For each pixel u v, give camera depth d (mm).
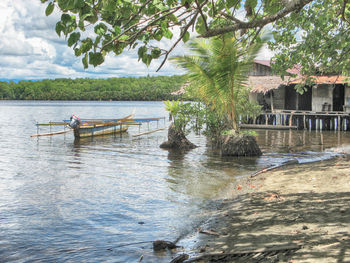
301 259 4066
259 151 14914
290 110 28031
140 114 52781
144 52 4039
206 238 5531
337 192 7258
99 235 5957
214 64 12805
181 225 6355
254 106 20062
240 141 14727
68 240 5754
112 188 9414
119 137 23125
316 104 27328
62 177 10938
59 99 158500
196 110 17891
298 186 8320
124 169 12297
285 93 29734
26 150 17078
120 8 3709
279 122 27656
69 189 9352
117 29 3830
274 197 7566
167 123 35312
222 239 5355
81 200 8250
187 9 4070
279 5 5133
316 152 15234
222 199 8062
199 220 6574
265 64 30281
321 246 4363
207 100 14828
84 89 161125
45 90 162500
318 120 26328
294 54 9375
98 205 7812
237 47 12000
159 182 10148
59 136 23469
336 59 9242
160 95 145250
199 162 13586
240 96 19078
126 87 157250
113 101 168500
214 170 11898
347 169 9766
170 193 8820
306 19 8891
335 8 8906
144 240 5672
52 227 6395
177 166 12789
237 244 4988
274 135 22578
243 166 12484
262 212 6527
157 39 4184
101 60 3807
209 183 9906
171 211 7270
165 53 4051
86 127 22516
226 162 13453
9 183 10062
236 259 4473
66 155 15641
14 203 8000
